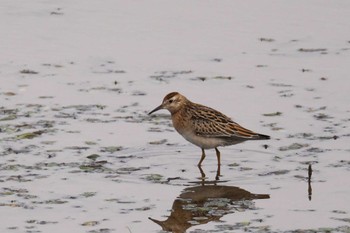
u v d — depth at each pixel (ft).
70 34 86.38
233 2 96.43
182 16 91.81
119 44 84.02
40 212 50.31
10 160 57.98
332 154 59.82
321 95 71.46
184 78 75.61
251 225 48.93
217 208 51.52
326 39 86.22
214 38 86.02
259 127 64.80
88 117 66.39
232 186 55.11
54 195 52.80
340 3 96.27
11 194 52.75
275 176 56.65
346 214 50.57
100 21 90.22
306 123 65.46
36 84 73.46
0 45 83.10
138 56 81.00
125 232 47.91
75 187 54.08
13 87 72.64
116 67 78.18
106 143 61.57
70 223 48.93
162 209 51.19
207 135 59.36
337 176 56.24
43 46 83.15
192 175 57.00
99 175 56.13
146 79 75.31
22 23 89.40
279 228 48.49
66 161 58.18
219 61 80.07
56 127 64.03
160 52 82.07
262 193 53.88
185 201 52.42
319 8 94.84
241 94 71.82
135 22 89.97
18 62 78.79
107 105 69.21
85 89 72.64
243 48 83.61
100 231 47.91
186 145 62.13
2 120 65.05
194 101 70.23
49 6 94.73
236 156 60.59
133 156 59.67
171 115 61.67
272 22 90.63
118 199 52.49
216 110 64.69
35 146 60.44
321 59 80.79
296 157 59.67
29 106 68.39
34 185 54.13
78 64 78.69
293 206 51.85
